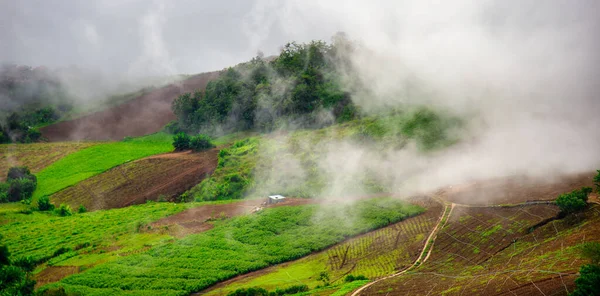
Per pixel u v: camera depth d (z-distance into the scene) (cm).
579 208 6669
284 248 7700
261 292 6188
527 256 6016
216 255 7588
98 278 6994
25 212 10688
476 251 6662
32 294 6231
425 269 6431
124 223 9381
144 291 6606
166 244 8075
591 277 4322
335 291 5941
